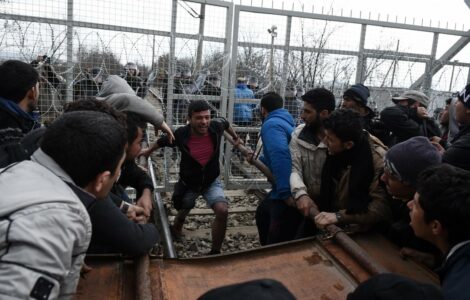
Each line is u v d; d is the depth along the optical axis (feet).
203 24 16.88
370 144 8.23
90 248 6.24
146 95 16.56
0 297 3.13
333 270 5.62
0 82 8.13
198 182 14.17
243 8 17.25
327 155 8.77
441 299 3.25
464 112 9.53
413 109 14.23
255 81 18.13
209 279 5.34
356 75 19.56
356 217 7.73
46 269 3.34
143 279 4.77
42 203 3.57
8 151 6.07
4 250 3.35
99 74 15.79
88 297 4.71
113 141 4.22
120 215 5.49
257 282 3.01
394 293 3.19
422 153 6.39
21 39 14.83
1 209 3.51
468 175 5.00
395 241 7.19
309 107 9.86
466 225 4.71
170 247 12.16
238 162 19.06
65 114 4.37
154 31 16.28
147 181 9.29
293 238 10.91
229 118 17.83
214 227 13.94
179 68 16.89
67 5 15.19
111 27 15.78
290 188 9.73
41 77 14.57
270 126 10.76
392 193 6.89
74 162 4.05
